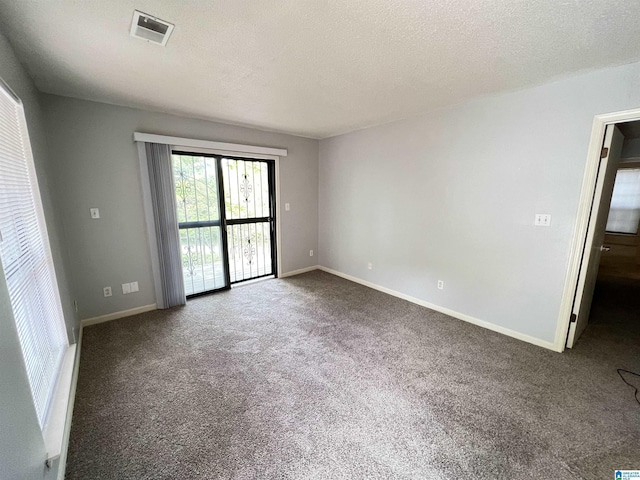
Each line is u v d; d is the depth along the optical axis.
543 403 1.82
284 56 1.81
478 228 2.85
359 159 4.04
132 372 2.12
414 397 1.88
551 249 2.40
